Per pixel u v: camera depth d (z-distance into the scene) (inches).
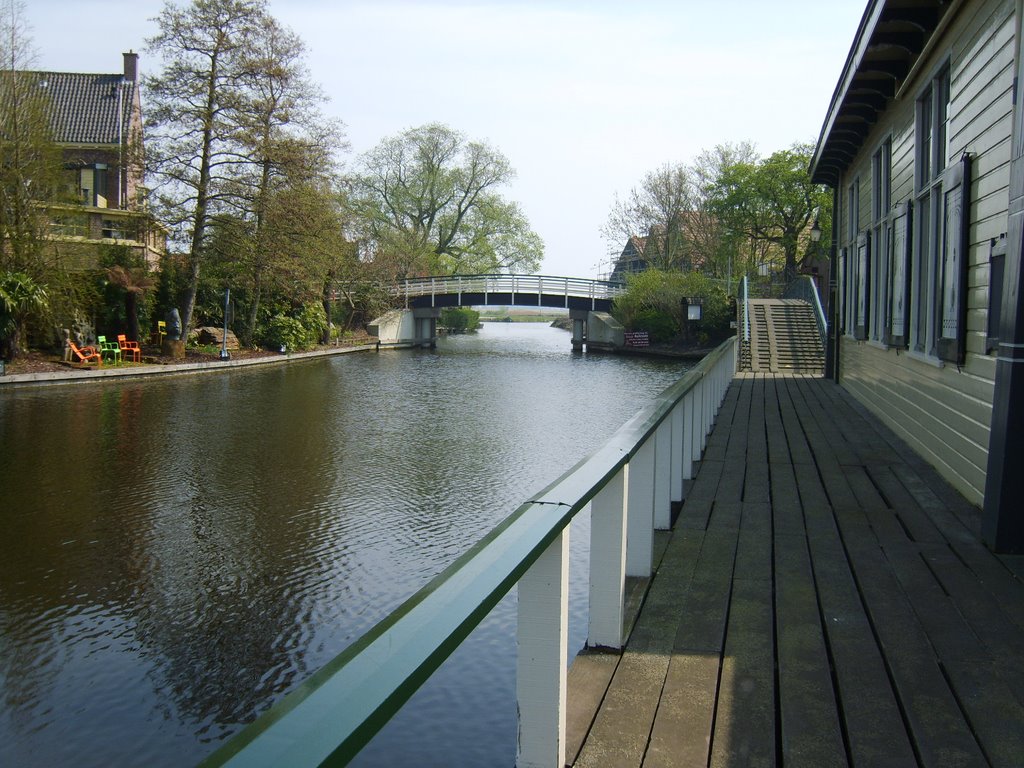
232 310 1196.5
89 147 1290.6
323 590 265.0
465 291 1691.7
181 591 263.3
